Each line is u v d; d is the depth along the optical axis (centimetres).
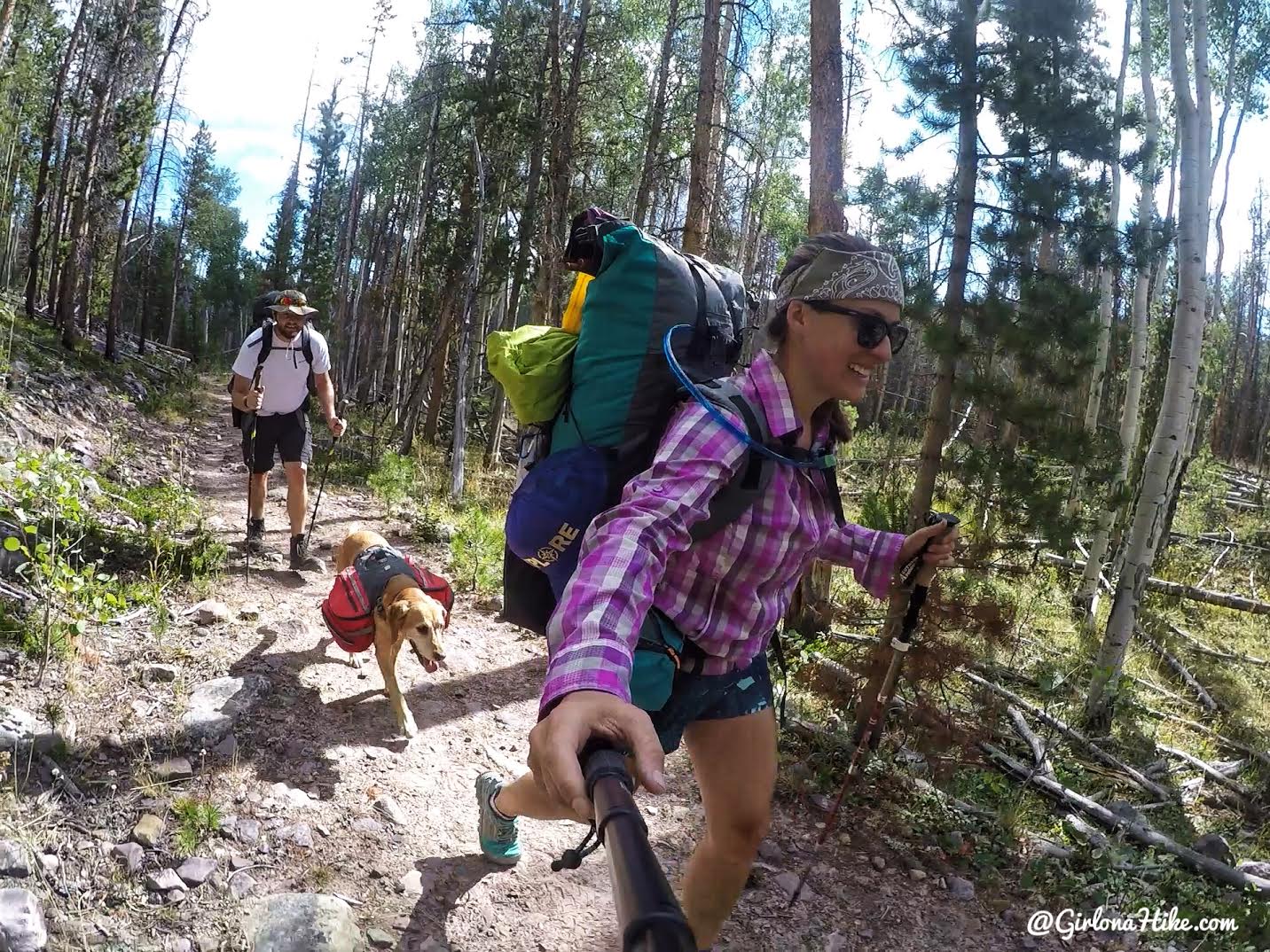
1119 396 1822
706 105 1038
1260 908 412
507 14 1697
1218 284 2048
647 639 175
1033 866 407
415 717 435
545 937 299
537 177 1670
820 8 757
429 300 2073
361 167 3491
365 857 320
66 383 1149
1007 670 783
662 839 385
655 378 180
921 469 629
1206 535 1684
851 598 798
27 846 273
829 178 764
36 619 397
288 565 622
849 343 172
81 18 2295
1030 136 621
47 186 2589
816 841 402
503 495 1220
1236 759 746
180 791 328
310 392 619
